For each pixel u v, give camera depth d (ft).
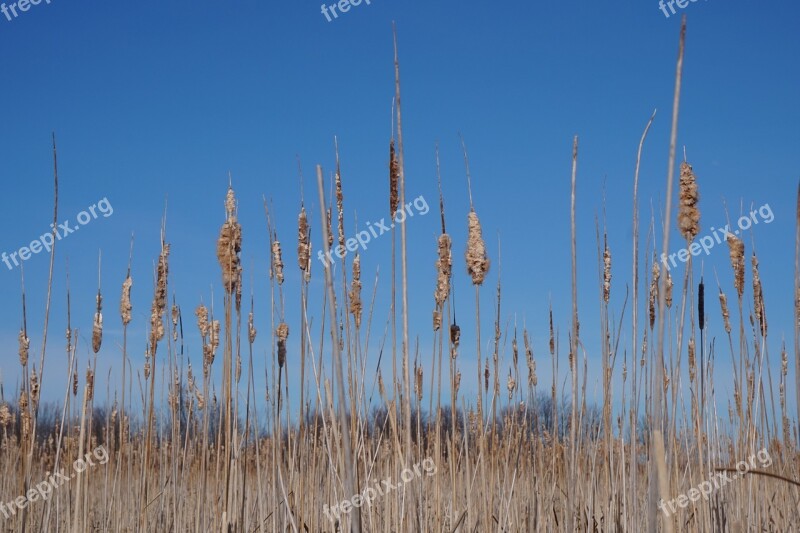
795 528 10.36
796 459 10.90
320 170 7.13
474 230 8.85
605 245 9.80
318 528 9.77
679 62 6.67
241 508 9.20
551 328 10.53
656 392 6.97
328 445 9.12
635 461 9.38
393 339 8.91
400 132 7.79
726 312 10.47
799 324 7.43
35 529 10.93
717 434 10.29
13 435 12.18
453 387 9.30
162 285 9.80
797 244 7.45
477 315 8.89
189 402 11.03
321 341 9.32
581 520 10.07
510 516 10.32
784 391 10.87
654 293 9.44
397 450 9.14
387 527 9.36
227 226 8.68
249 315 9.73
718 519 9.65
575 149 7.72
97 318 10.16
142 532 10.29
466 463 9.27
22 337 9.75
